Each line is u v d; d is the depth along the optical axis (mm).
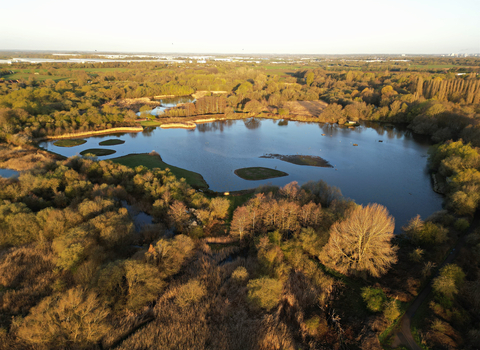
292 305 56375
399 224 88750
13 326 45938
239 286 59594
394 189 113062
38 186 88000
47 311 45625
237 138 179875
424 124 184750
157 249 63312
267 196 86188
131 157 137625
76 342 44781
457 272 56125
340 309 55031
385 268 64500
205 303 54844
